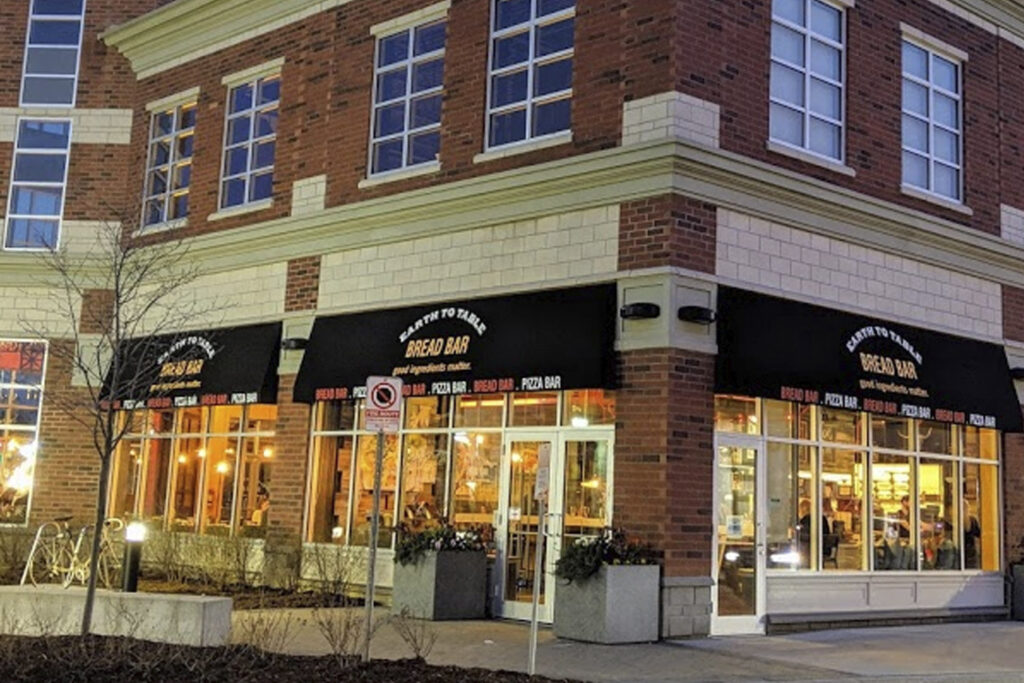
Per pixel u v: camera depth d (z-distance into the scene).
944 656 12.20
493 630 13.02
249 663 9.48
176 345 16.83
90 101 21.64
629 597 12.23
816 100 15.06
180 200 20.22
